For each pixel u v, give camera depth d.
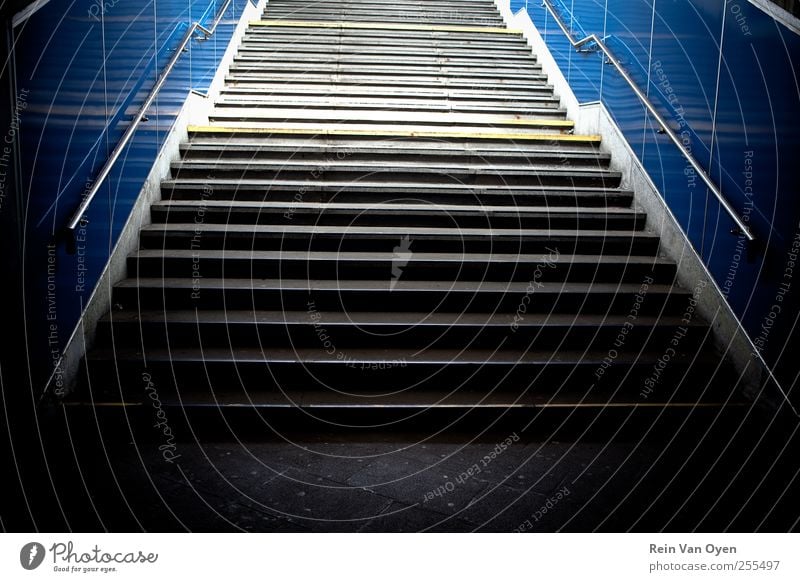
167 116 5.89
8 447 3.33
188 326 4.38
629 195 5.93
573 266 5.07
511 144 6.73
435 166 6.06
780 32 3.85
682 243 5.05
